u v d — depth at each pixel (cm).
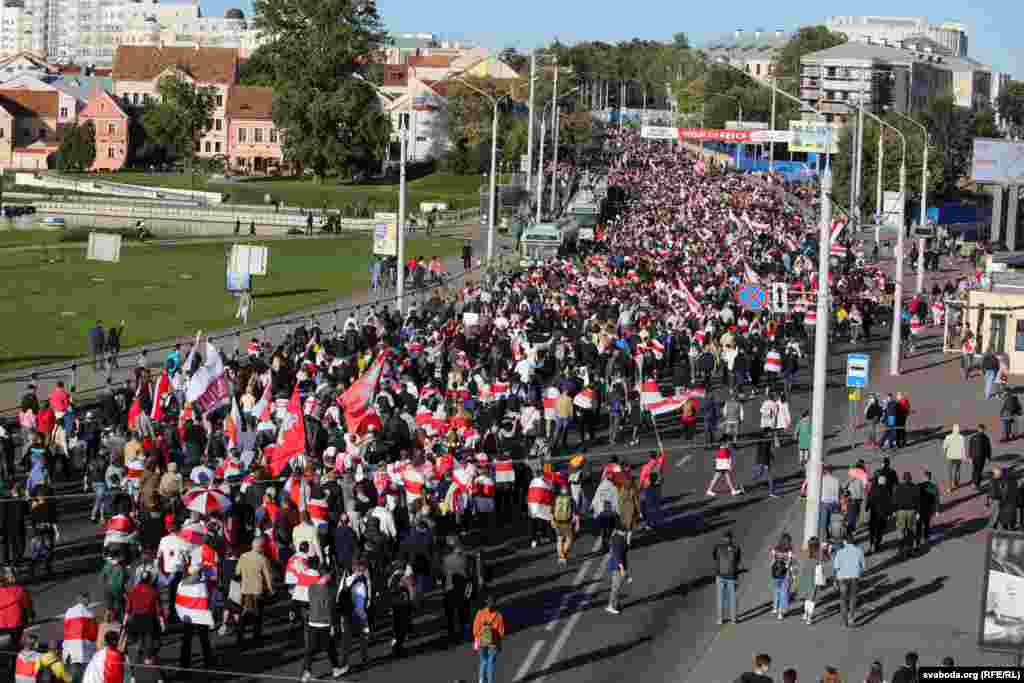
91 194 19138
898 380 6650
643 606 3278
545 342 5681
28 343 6725
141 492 3344
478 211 15650
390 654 2905
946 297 8600
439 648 2953
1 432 3897
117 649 2473
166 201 17950
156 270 10000
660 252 9094
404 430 4012
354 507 3275
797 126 3922
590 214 11400
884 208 12788
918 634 3128
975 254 12094
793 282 8188
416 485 3453
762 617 3234
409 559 3145
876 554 3781
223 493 3183
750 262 8700
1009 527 3869
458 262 10544
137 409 3888
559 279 7519
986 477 4681
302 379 4572
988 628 2536
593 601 3303
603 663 2889
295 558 2762
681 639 3059
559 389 4794
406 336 5553
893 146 14938
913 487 3709
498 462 3891
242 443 3950
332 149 19575
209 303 8312
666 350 6212
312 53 19912
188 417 3959
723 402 5703
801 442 4659
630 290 7069
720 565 3145
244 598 2866
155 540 3138
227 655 2870
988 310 7044
